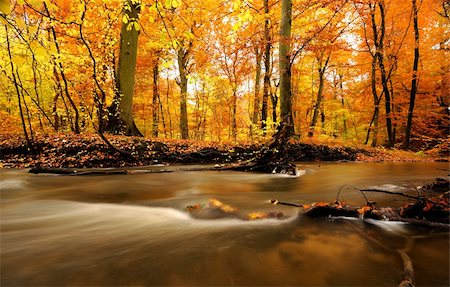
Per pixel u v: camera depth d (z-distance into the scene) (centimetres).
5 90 1080
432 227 321
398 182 627
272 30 1520
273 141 908
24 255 275
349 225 336
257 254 270
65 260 264
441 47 1766
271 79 1647
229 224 352
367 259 257
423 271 235
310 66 2161
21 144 927
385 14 1705
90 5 940
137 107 1975
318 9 1303
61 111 1287
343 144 1536
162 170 841
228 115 2109
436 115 1862
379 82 1961
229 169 899
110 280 228
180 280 227
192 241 304
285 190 601
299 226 336
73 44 1116
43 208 454
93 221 384
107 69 1205
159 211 428
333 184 651
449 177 720
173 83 2408
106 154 958
